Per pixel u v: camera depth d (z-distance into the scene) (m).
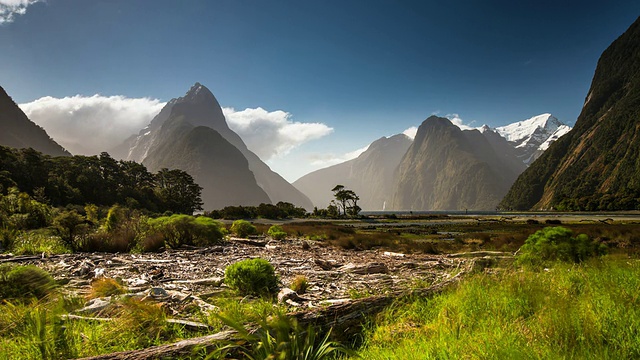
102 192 83.38
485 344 2.97
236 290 7.23
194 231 16.11
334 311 4.27
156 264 10.34
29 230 18.64
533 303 4.61
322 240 24.95
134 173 115.75
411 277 9.77
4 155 72.69
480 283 5.70
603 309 4.00
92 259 10.80
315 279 9.27
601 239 24.34
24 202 21.72
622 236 25.12
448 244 22.31
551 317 3.75
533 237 10.85
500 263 10.41
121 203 83.31
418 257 15.54
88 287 7.18
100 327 3.97
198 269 9.86
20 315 4.17
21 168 72.00
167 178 123.62
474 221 74.75
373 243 21.64
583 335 3.24
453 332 3.57
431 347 3.17
